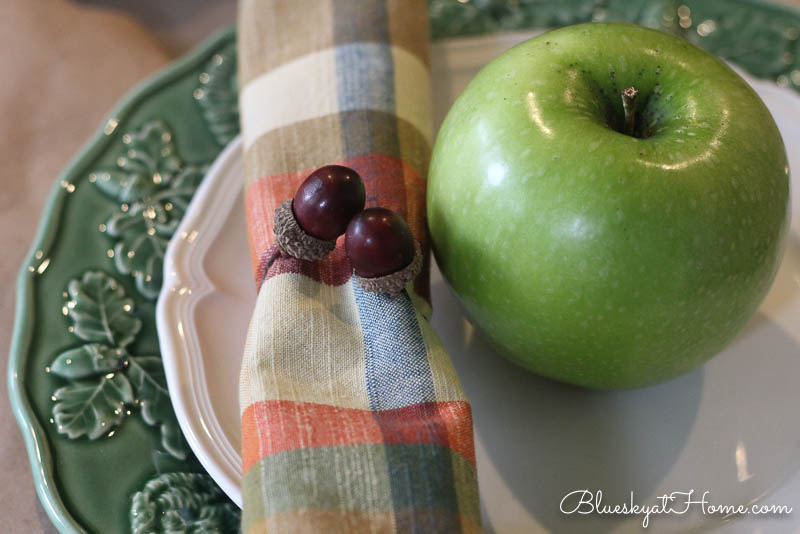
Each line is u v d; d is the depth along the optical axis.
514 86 0.25
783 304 0.31
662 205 0.24
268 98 0.32
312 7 0.34
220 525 0.26
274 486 0.23
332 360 0.26
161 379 0.29
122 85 0.43
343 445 0.24
